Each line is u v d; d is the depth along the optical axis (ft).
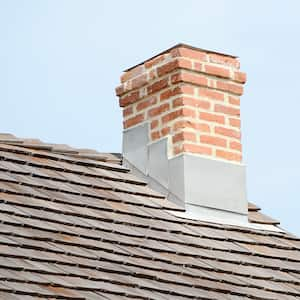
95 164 49.29
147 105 52.24
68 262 39.17
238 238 48.39
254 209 52.65
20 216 40.88
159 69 51.70
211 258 45.16
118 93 53.47
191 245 45.55
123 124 53.11
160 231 45.57
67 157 48.55
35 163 46.19
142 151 51.57
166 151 50.62
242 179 51.39
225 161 51.16
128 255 41.96
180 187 49.62
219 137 51.44
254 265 46.26
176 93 51.08
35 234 40.01
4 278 36.04
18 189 42.98
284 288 45.21
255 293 43.73
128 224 44.73
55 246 39.91
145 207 47.39
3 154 45.57
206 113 51.34
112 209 45.37
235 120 52.26
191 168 49.98
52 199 43.50
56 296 36.47
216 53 52.34
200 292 41.75
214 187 50.39
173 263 43.09
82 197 45.21
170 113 51.11
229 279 43.93
